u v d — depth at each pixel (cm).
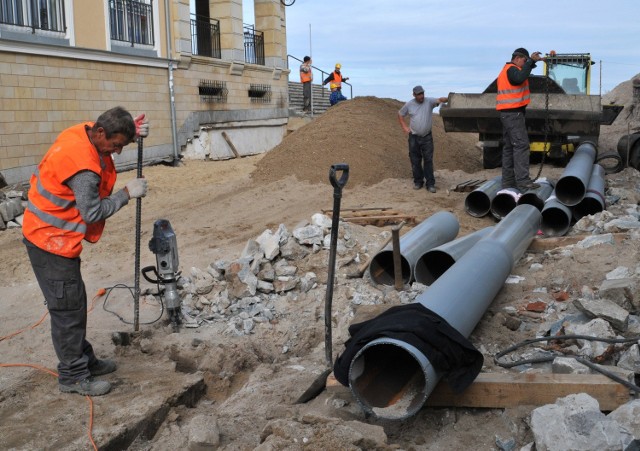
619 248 678
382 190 1255
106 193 455
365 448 358
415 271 661
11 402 452
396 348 457
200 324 612
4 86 1297
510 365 467
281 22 2530
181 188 1370
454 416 417
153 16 1759
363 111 1587
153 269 600
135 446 406
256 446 388
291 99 2925
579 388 405
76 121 1492
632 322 502
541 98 1307
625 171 1339
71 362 458
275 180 1361
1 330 611
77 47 1462
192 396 469
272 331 593
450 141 1823
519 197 984
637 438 339
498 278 576
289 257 714
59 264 436
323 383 466
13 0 1310
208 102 2033
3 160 1301
